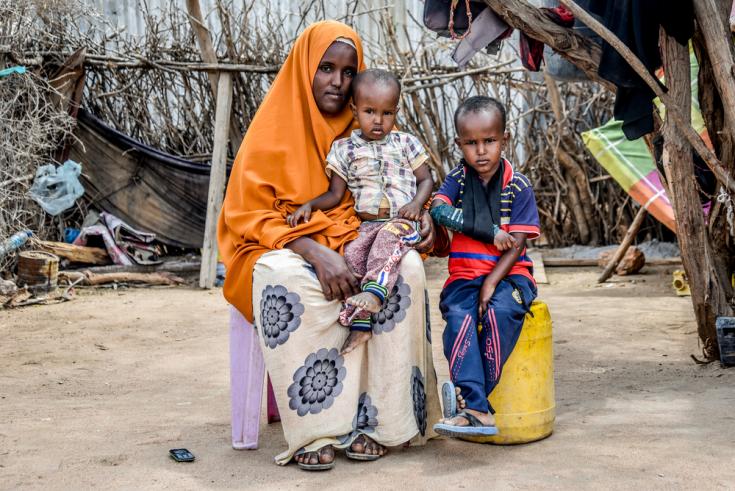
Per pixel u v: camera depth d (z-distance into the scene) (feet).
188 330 19.76
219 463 10.60
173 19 30.86
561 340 17.72
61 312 21.99
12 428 12.11
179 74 29.78
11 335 19.19
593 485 9.39
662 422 11.73
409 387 10.73
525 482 9.55
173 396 14.05
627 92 14.08
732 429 11.26
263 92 29.48
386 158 11.09
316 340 10.39
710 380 14.02
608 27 13.83
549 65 18.66
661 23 13.34
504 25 15.03
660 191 23.36
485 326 10.71
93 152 28.22
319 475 10.10
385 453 10.84
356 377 10.62
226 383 14.90
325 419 10.37
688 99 14.15
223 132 27.04
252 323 11.28
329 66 11.53
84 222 28.25
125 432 11.95
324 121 11.61
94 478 10.01
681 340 17.31
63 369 16.05
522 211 11.00
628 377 14.51
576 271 28.02
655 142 15.99
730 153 14.58
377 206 10.98
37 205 26.86
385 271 10.34
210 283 26.25
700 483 9.36
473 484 9.55
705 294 14.87
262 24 30.63
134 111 29.76
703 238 14.78
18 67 25.29
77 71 27.32
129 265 27.45
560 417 12.24
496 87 30.42
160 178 28.68
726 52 13.66
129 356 17.12
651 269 27.48
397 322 10.56
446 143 30.63
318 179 11.57
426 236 10.93
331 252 10.56
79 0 28.99
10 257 25.12
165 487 9.71
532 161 31.09
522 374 10.93
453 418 10.09
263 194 11.27
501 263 10.77
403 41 32.55
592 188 30.96
